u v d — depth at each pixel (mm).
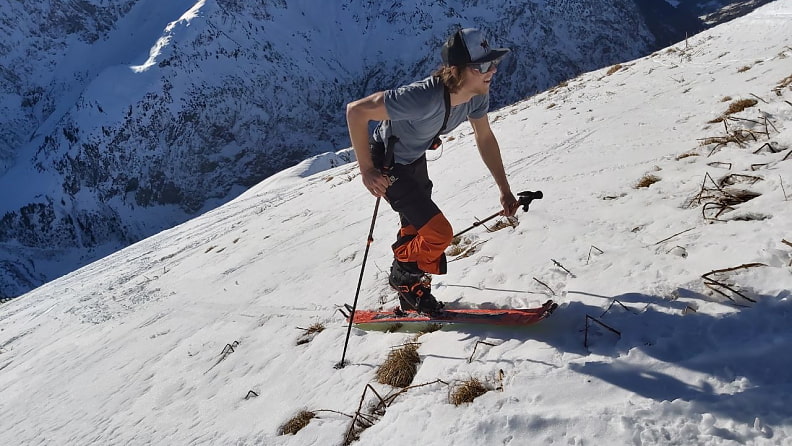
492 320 3422
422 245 3436
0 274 119562
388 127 3326
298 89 171000
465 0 191875
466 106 3348
